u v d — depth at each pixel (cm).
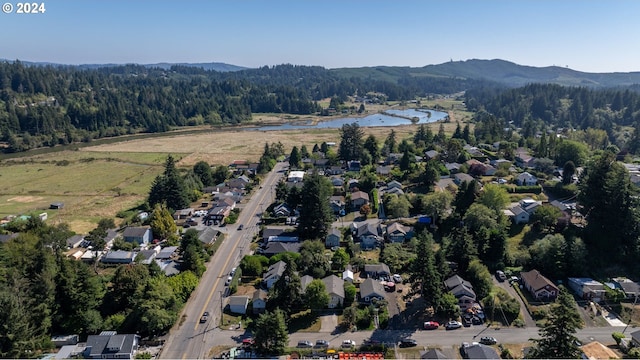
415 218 9069
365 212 9356
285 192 10425
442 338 5372
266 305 5991
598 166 7650
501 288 6494
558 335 4234
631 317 5806
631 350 4866
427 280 5875
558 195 10006
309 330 5572
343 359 4938
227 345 5272
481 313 5800
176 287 6112
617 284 6412
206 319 5753
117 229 9025
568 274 6731
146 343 5303
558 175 11294
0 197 11700
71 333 5491
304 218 8269
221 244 8281
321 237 8244
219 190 11712
